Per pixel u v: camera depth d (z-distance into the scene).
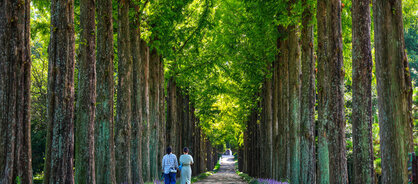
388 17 5.87
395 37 5.84
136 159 16.25
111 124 12.39
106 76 12.29
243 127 39.78
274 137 21.34
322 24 10.28
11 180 6.62
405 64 5.88
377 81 6.01
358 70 7.50
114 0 15.02
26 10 6.97
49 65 8.06
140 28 16.48
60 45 8.05
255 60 20.95
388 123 5.82
